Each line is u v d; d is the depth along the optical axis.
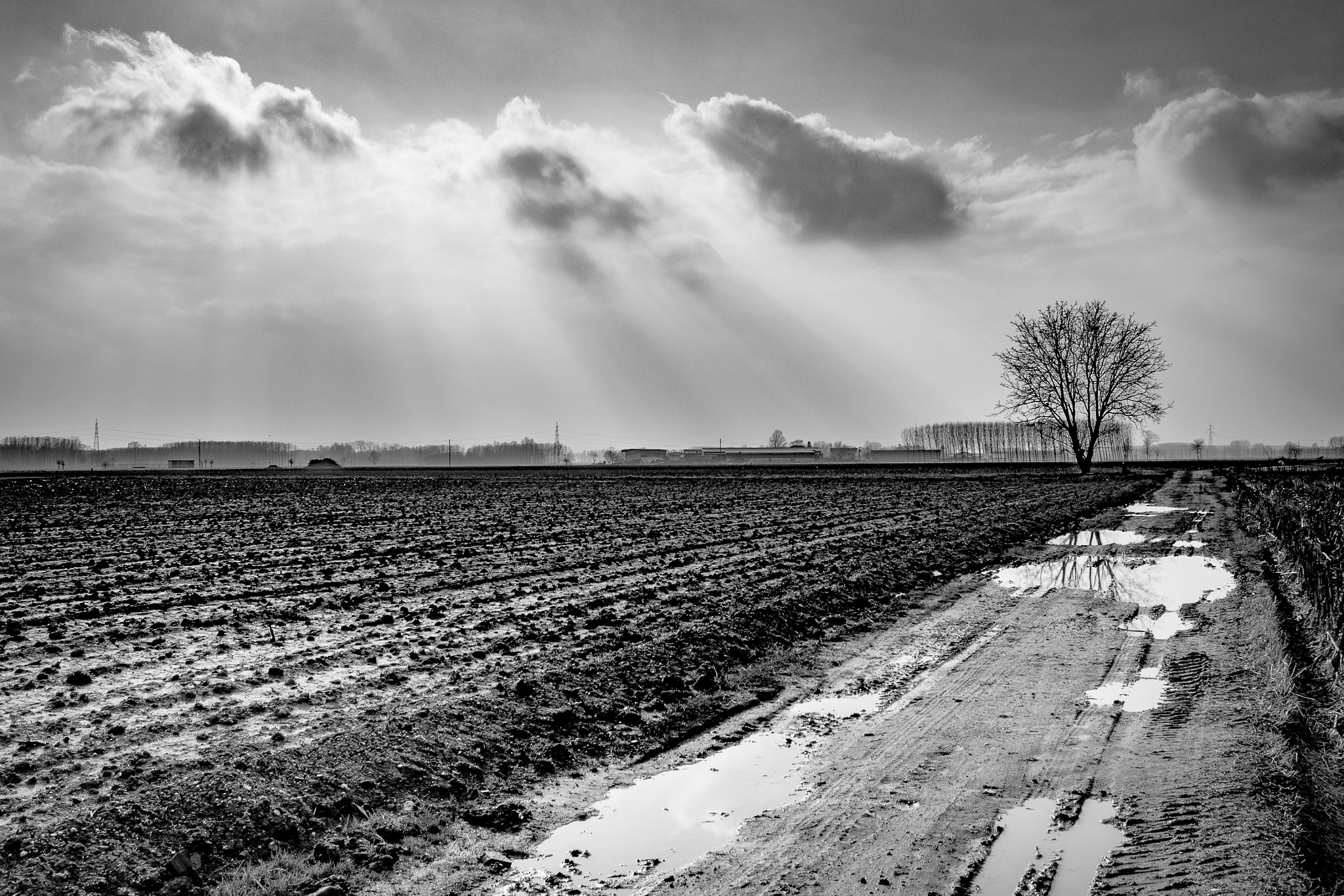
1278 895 7.61
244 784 9.88
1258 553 27.64
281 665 14.91
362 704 12.85
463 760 11.20
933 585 24.47
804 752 11.79
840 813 9.79
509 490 71.06
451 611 19.86
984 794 10.13
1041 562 28.41
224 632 17.42
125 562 27.31
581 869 8.66
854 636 18.67
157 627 17.78
